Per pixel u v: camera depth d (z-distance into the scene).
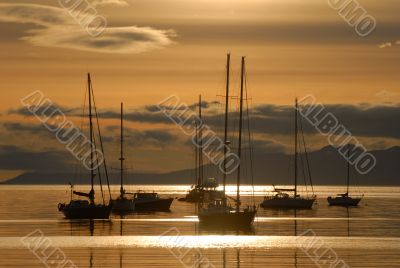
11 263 101.81
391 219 185.12
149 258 106.19
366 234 141.50
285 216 194.50
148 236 133.88
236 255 109.56
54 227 152.50
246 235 136.25
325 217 191.50
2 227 152.50
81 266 99.69
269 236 134.75
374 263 102.44
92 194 170.00
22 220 171.88
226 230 142.25
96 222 165.75
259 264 101.81
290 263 102.69
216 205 143.50
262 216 194.00
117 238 130.50
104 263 101.88
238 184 145.25
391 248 118.38
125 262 102.69
